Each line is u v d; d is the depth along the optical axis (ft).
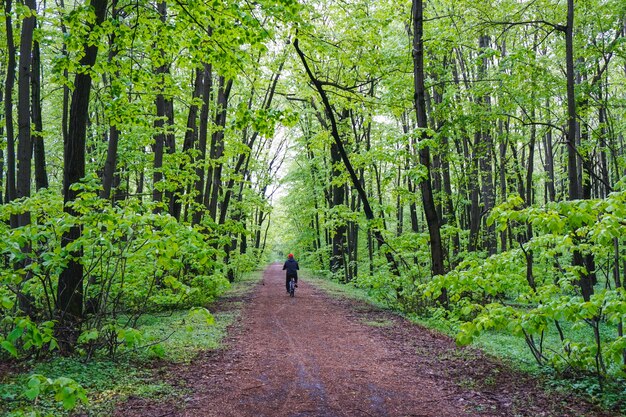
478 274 21.26
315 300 54.85
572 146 35.55
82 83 24.11
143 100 38.88
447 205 56.90
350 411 16.74
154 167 44.96
